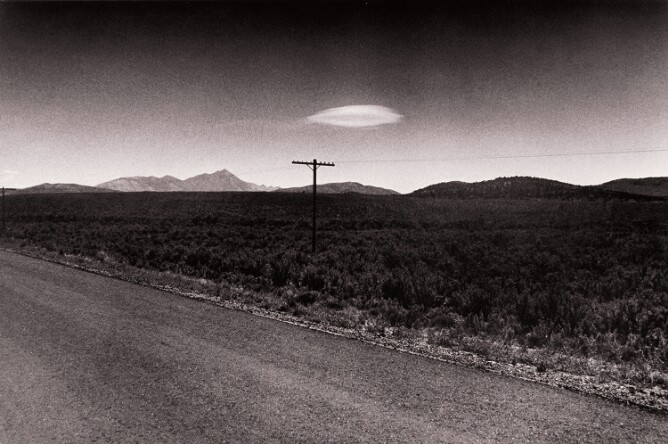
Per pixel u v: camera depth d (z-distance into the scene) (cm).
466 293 1247
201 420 530
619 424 515
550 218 5331
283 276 1638
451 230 4078
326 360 749
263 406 568
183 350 798
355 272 1717
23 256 2423
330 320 1060
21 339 857
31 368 703
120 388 626
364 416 538
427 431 500
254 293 1430
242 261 2003
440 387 631
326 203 8606
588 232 3319
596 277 1533
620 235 3120
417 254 2095
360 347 830
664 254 1978
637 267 1698
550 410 554
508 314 1095
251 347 820
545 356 798
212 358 755
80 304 1181
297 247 2697
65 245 2945
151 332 916
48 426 518
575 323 987
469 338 923
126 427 514
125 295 1324
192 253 2175
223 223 5575
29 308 1125
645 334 904
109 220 6031
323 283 1522
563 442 473
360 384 642
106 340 855
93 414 547
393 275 1551
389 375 679
